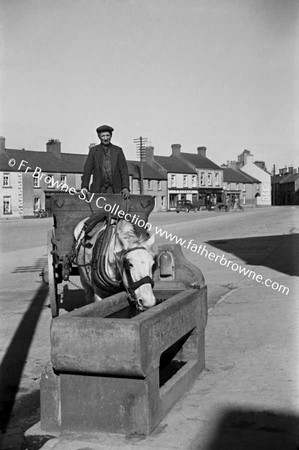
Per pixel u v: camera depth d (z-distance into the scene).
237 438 3.85
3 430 4.46
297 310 8.10
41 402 4.21
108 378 4.02
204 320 5.50
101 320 3.94
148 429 3.96
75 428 4.12
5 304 9.92
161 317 4.25
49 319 8.45
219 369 5.49
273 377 5.11
